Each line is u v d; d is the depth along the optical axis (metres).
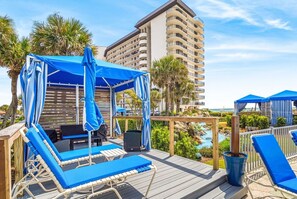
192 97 34.78
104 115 7.24
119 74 4.38
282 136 4.86
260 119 11.46
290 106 11.95
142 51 47.41
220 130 13.86
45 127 5.96
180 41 44.66
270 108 12.84
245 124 12.64
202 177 3.11
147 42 47.47
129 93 22.16
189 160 4.07
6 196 1.50
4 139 1.53
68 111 6.42
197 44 52.81
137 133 4.95
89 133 2.93
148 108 5.06
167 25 44.03
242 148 3.75
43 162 1.92
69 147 4.62
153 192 2.61
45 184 2.87
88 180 2.06
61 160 2.97
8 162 1.54
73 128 5.80
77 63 3.67
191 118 3.85
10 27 9.80
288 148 5.02
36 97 3.35
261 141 2.70
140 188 2.73
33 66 3.36
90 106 2.71
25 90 3.37
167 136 6.30
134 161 2.62
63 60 3.56
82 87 6.75
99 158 4.30
